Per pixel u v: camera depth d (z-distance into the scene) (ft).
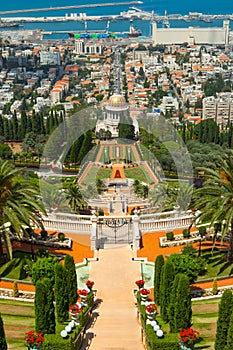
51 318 127.13
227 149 417.90
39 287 126.21
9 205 180.86
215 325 141.38
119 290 171.22
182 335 118.73
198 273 176.04
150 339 122.72
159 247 206.59
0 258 190.29
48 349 121.90
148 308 131.34
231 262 188.14
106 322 147.13
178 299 127.24
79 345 130.21
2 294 168.14
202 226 210.18
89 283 159.94
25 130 510.99
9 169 192.95
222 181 185.16
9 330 139.44
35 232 219.00
